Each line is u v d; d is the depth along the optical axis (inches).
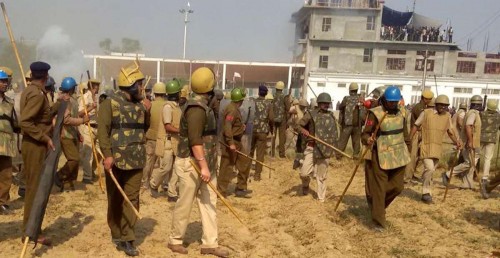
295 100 525.3
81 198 289.1
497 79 1711.4
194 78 192.5
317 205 298.0
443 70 1800.0
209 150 199.2
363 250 221.8
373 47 1785.2
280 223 261.9
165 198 301.9
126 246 198.4
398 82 1740.9
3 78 241.0
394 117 247.4
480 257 215.5
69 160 293.6
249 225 259.6
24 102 195.0
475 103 356.2
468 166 359.3
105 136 184.9
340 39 1771.7
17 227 228.7
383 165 243.9
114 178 184.7
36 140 198.4
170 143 284.8
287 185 366.9
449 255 217.2
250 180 388.5
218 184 310.5
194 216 265.6
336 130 307.4
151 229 237.0
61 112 200.7
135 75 193.5
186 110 190.5
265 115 381.7
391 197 258.4
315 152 303.9
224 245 220.5
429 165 313.6
